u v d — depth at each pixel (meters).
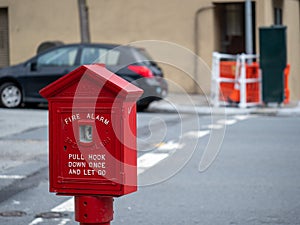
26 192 9.16
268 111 18.89
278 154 11.73
